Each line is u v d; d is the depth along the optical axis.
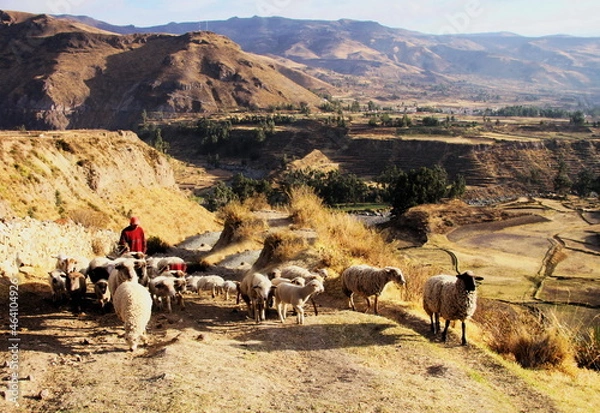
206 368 9.09
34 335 10.87
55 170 50.00
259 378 9.05
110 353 9.99
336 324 12.95
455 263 58.25
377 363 10.59
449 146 186.62
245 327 12.99
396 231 79.00
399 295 17.33
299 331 12.48
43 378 8.55
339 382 9.20
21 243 16.36
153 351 10.25
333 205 128.25
